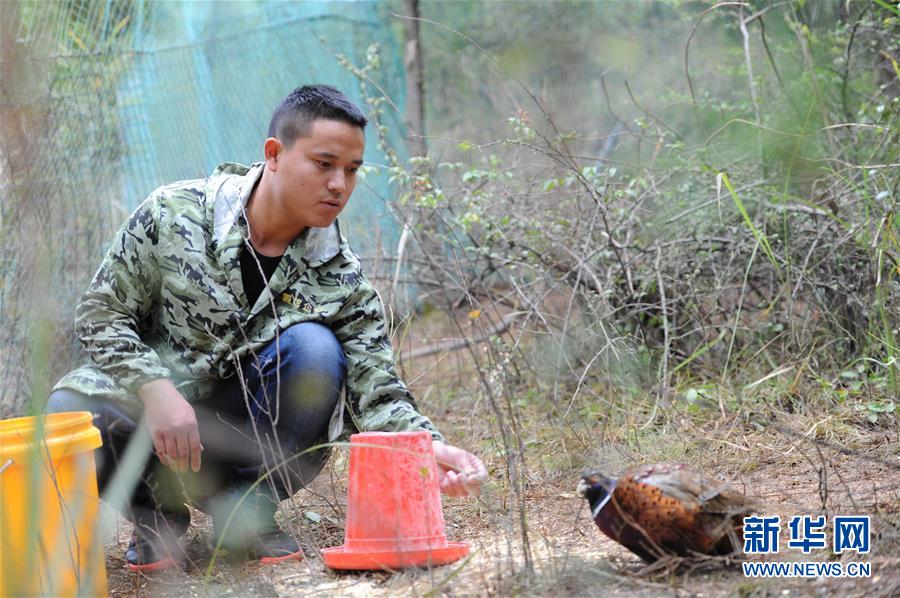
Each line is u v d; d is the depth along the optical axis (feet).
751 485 12.46
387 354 11.45
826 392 15.34
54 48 16.21
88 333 10.76
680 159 18.20
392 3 31.30
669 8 24.38
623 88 27.55
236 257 10.94
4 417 12.82
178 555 11.00
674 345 18.25
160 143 21.04
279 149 10.86
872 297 16.53
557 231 18.57
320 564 10.60
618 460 13.97
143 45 21.11
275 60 25.52
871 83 20.10
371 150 25.98
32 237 6.16
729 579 8.83
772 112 17.57
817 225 17.48
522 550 9.94
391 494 10.09
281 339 11.04
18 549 8.46
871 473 12.47
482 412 16.96
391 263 20.36
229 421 11.29
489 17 37.11
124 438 10.72
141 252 10.93
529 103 34.83
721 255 18.58
